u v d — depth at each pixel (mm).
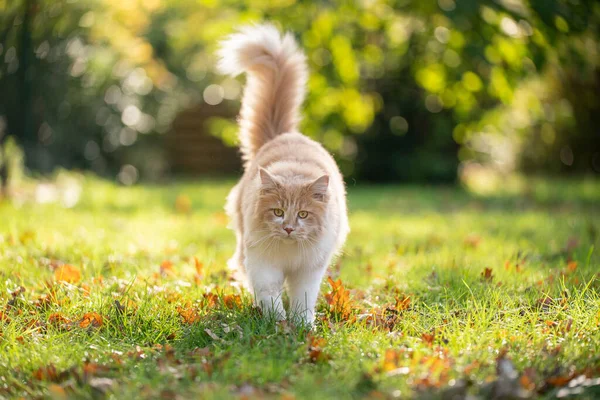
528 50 11117
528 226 10086
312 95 12914
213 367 4023
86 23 13578
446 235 9367
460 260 6875
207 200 14094
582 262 6738
